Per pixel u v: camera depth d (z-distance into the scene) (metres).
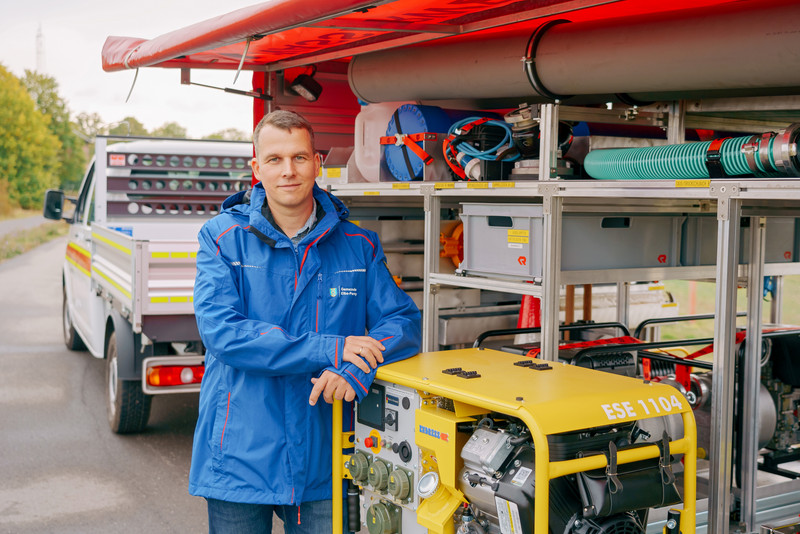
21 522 4.62
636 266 3.63
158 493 5.12
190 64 5.16
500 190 3.54
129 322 5.83
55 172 71.00
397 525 2.89
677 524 2.54
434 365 2.86
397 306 3.00
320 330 2.84
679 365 3.78
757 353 3.45
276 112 2.77
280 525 4.84
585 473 2.33
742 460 3.45
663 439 2.43
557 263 3.34
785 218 3.71
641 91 3.45
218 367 2.81
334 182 4.79
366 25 3.57
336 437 2.95
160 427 6.58
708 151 2.90
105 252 6.42
